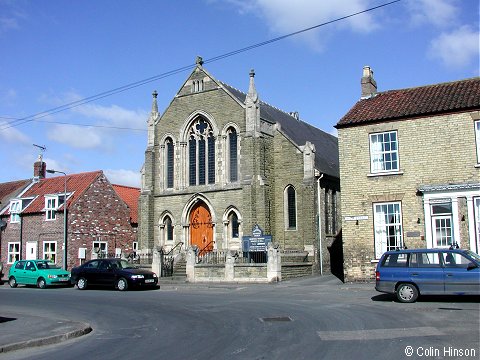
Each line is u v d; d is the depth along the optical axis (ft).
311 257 115.85
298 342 38.78
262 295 77.00
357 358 32.86
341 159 92.22
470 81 92.22
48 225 143.84
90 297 80.69
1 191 167.43
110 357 36.68
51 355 38.50
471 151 82.07
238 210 118.42
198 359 34.68
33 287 111.96
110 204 152.76
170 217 128.16
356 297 68.03
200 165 126.11
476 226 79.15
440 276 58.18
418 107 88.28
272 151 124.36
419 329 41.88
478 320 45.42
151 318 55.57
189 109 128.16
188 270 107.24
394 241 86.79
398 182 87.15
